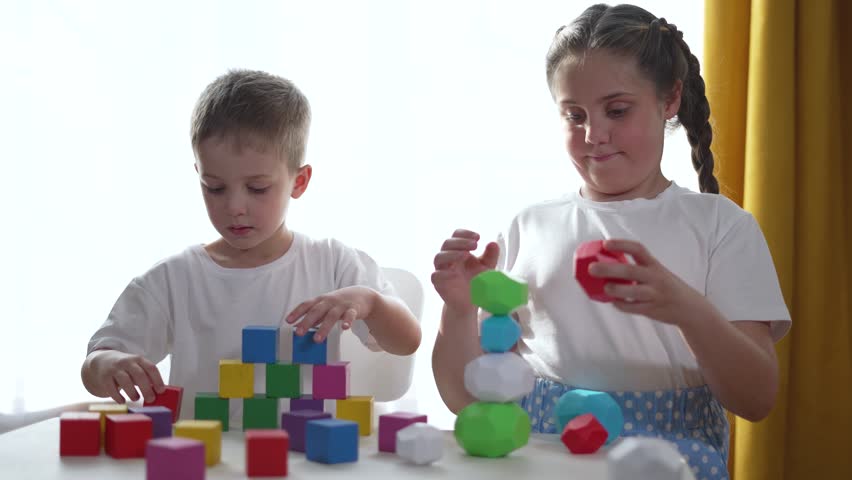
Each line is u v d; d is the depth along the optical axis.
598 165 1.28
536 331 1.33
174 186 2.20
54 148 2.20
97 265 2.19
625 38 1.26
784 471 1.86
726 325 1.07
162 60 2.20
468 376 0.96
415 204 2.16
